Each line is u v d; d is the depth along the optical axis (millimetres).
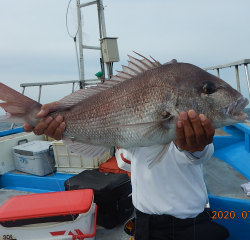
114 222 2588
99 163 3654
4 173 3824
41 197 2227
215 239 1633
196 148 1489
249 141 3354
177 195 1743
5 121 1806
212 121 1543
